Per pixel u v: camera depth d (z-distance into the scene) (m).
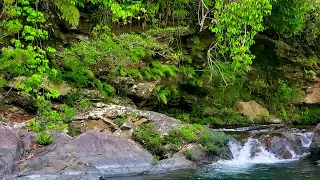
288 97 21.39
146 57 16.95
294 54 22.20
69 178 9.09
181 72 18.41
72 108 13.28
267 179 10.37
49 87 12.54
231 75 19.34
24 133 10.95
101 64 15.61
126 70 16.06
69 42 15.65
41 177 9.08
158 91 17.22
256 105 20.69
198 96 19.69
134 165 10.70
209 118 19.02
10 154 9.52
